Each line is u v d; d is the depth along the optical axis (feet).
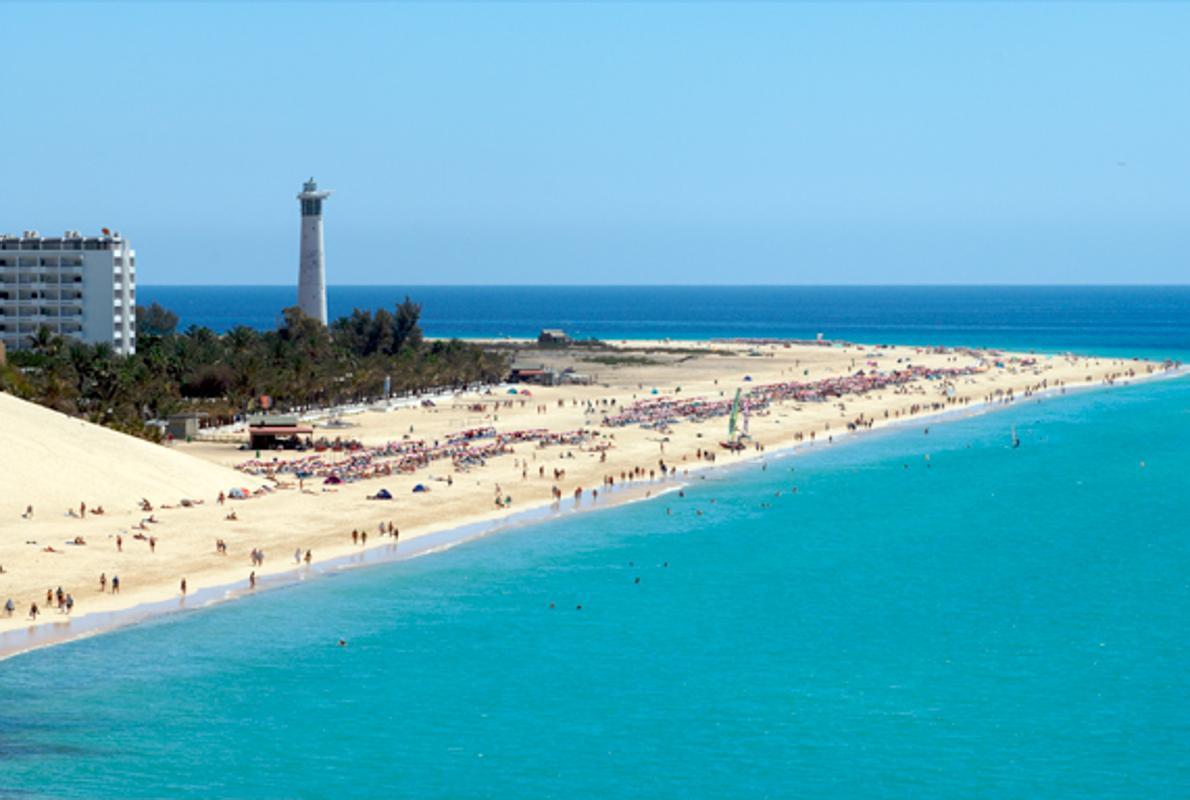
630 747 269.44
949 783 253.03
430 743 270.46
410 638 336.29
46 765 255.70
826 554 437.17
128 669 306.96
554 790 249.55
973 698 296.71
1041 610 367.04
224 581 379.96
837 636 342.23
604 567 414.82
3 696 288.92
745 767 260.42
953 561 427.74
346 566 404.98
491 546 441.68
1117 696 298.15
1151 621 355.15
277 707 287.69
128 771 253.65
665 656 325.42
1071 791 249.34
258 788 248.52
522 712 287.89
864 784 252.83
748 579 401.49
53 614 342.23
